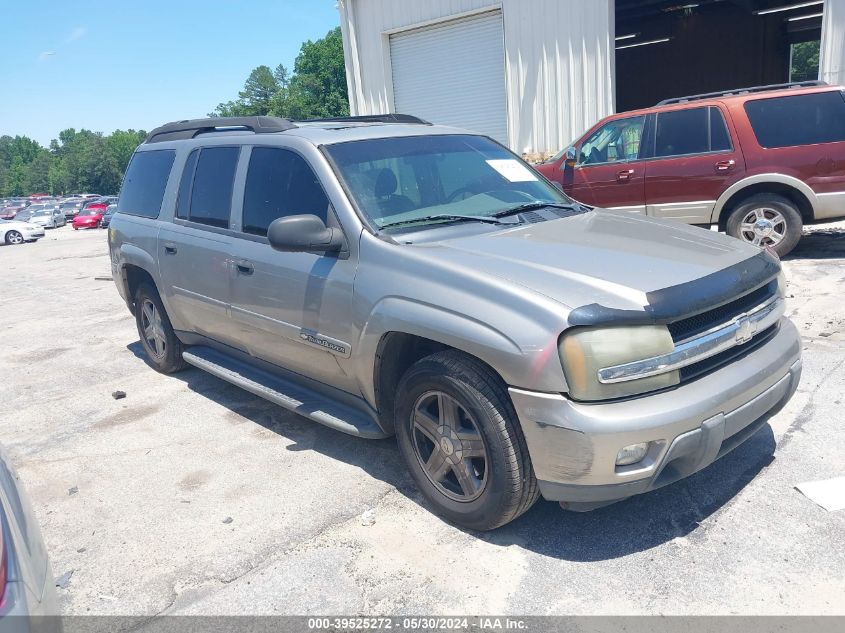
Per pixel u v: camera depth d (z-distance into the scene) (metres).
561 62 12.45
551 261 3.13
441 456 3.28
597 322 2.68
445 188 4.05
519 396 2.81
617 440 2.65
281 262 3.95
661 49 22.08
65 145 188.38
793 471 3.54
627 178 8.55
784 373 3.23
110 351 6.95
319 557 3.13
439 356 3.15
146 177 5.66
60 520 3.63
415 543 3.19
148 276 5.63
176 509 3.65
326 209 3.75
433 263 3.19
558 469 2.78
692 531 3.12
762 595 2.69
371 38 15.37
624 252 3.25
